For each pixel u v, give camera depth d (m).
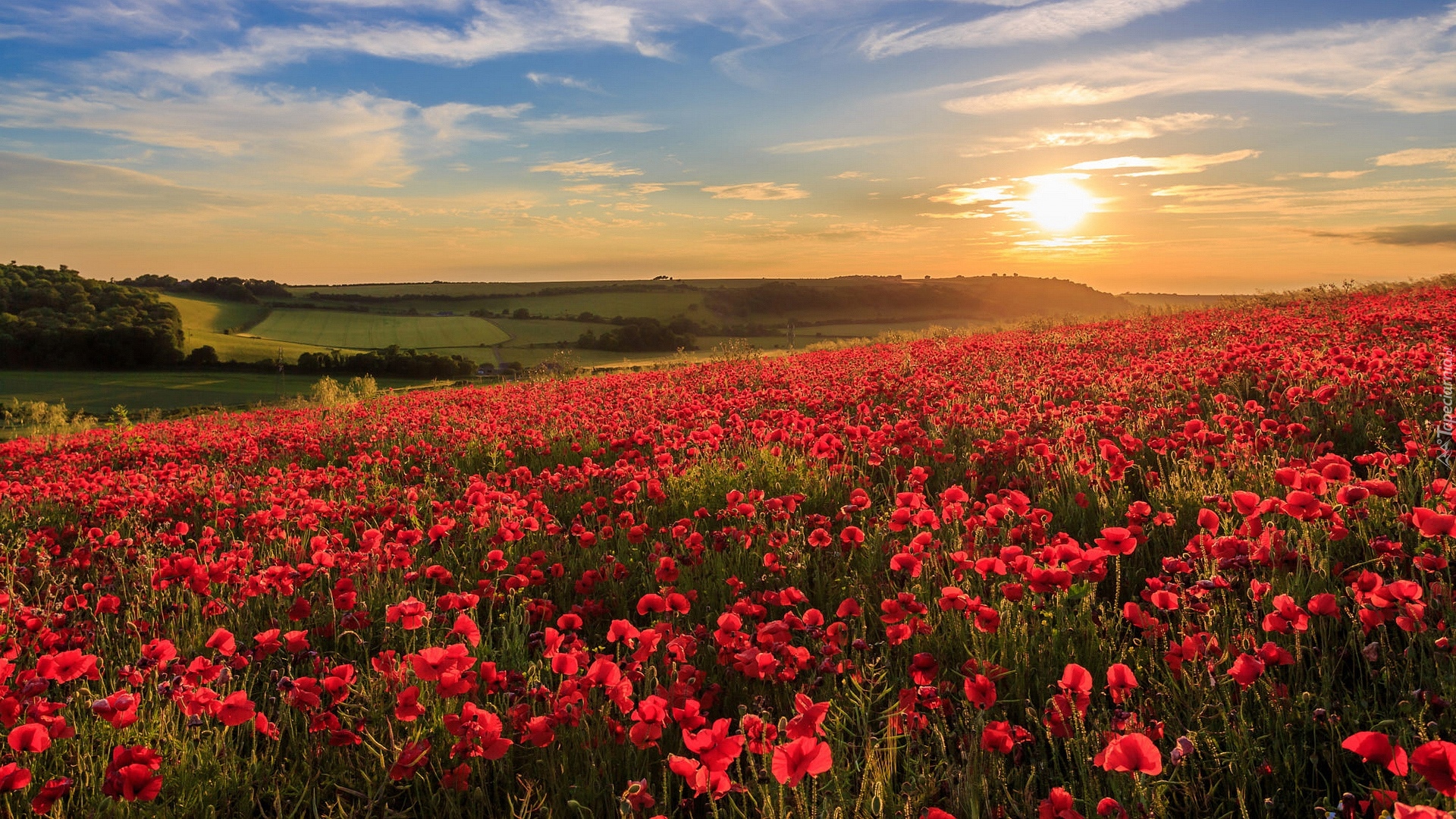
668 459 6.56
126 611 4.84
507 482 7.13
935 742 2.92
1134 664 3.21
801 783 2.49
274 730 3.12
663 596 4.05
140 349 77.00
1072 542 3.60
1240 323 14.94
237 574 5.01
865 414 8.52
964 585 3.89
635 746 2.74
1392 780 2.39
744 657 3.05
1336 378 6.69
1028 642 3.43
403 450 10.55
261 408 30.97
